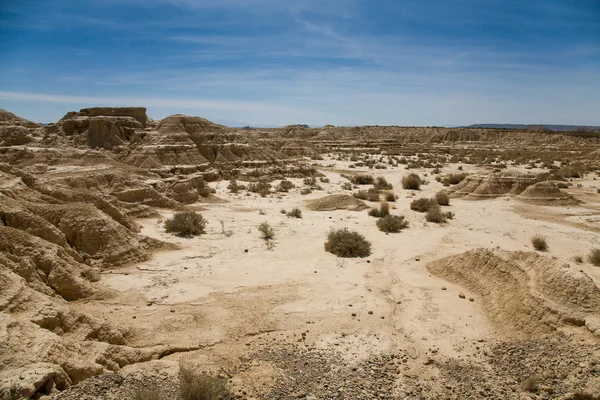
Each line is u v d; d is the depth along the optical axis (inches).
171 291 628.4
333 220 1170.6
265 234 968.3
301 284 681.0
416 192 1750.7
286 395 383.9
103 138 1991.9
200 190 1487.5
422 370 437.4
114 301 575.8
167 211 1174.3
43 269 558.3
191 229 949.2
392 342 498.6
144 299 593.9
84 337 426.6
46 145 1902.1
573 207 1362.0
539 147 4441.4
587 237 987.9
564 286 504.1
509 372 424.2
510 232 1040.8
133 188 1167.6
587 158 2938.0
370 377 420.2
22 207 689.0
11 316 373.1
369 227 1096.8
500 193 1535.4
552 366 415.5
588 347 424.5
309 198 1573.6
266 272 732.0
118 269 700.0
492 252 669.9
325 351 474.9
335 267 769.6
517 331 507.8
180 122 2139.5
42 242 588.4
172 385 375.6
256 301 609.0
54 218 721.6
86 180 1123.9
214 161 2090.3
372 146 4515.3
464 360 455.8
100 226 730.8
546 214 1261.1
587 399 353.4
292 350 476.1
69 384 347.9
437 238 994.7
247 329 525.0
